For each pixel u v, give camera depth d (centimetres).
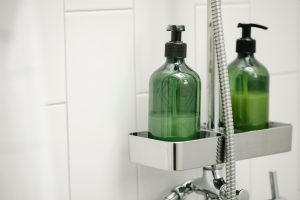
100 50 96
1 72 81
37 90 86
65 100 92
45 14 89
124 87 99
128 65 99
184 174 109
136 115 101
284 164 129
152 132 94
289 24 126
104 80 97
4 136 81
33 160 85
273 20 122
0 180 81
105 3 96
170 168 90
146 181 104
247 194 98
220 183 98
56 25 90
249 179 121
